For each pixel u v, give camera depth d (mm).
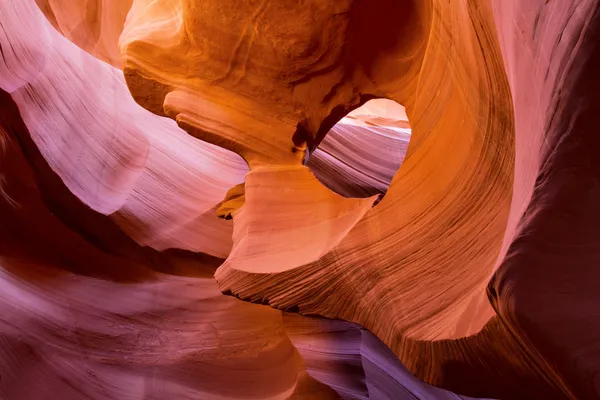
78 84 6207
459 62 2535
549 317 1567
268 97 4336
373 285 3047
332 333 5973
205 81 4430
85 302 6352
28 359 5680
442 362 2375
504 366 2061
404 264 2906
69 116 6039
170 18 4605
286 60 4074
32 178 5887
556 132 1521
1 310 5715
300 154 4371
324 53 3994
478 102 2385
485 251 2422
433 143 3002
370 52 3984
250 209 4168
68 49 6223
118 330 6387
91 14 6164
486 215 2490
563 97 1470
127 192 6375
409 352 2631
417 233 2887
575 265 1577
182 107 4379
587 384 1502
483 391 2322
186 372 6367
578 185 1547
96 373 6012
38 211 6074
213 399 6289
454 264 2611
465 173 2645
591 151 1510
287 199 4113
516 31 1680
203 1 3988
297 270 3465
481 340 2035
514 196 1910
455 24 2508
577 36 1387
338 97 4262
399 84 4031
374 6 3695
